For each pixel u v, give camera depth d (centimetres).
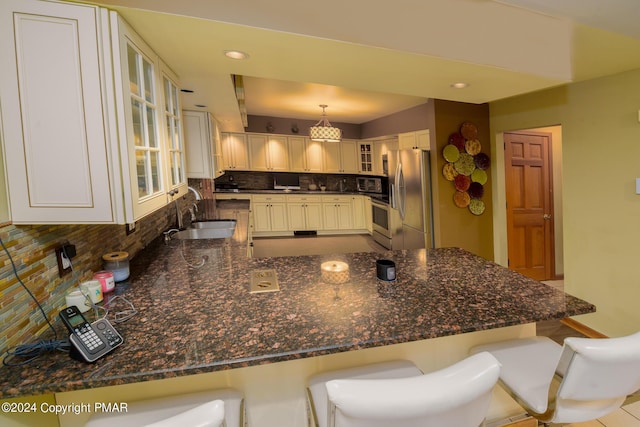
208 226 337
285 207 677
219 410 71
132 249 203
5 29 100
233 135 636
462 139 374
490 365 83
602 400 105
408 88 218
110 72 107
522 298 133
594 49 193
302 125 654
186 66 176
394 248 495
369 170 695
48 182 106
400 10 150
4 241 99
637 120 237
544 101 311
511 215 393
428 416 76
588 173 273
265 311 123
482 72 183
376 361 134
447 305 127
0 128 102
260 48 150
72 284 133
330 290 143
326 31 138
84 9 104
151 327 112
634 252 246
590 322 280
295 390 127
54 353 98
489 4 165
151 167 146
